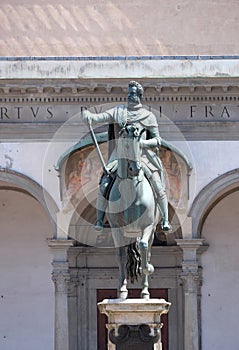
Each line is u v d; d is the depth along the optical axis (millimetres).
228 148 46312
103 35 50500
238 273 49844
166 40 50438
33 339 50000
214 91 46156
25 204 50562
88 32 50500
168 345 49750
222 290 49719
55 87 45688
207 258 49844
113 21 50594
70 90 45906
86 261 50469
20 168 46094
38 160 46156
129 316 23062
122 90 45938
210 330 49500
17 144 46188
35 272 50219
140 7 50594
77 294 50219
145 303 22953
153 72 46125
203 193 46094
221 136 46250
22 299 50156
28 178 45938
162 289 50188
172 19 50656
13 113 46156
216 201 49844
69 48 50469
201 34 50562
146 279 23875
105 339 50156
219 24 50594
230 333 49500
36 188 45906
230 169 46156
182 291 50062
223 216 50062
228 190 49219
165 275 50125
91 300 50375
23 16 50688
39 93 46031
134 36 50438
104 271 50375
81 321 50188
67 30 50562
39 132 46156
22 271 50312
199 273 49531
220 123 46156
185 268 46406
